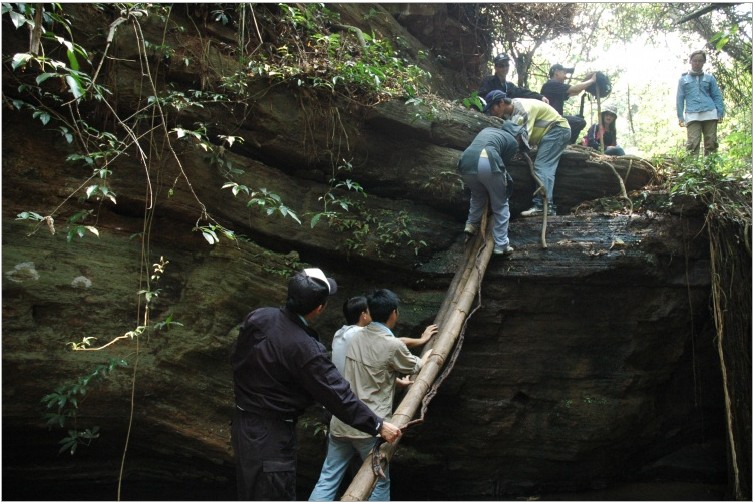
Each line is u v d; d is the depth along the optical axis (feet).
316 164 15.98
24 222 12.90
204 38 14.90
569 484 17.03
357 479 10.92
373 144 16.42
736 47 28.09
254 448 9.18
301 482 15.53
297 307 9.77
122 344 13.51
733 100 28.63
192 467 15.14
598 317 16.51
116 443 14.21
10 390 12.44
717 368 17.63
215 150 14.51
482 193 16.37
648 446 17.67
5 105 12.81
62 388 12.69
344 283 16.26
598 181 18.40
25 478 13.92
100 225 13.89
